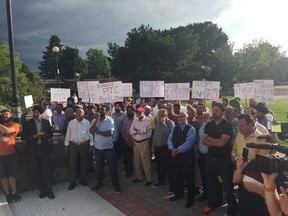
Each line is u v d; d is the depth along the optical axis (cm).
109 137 724
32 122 708
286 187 261
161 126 720
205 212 588
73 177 763
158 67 4903
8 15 814
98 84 889
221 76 5509
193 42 5112
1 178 693
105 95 886
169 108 829
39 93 3378
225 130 557
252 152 368
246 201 344
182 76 4844
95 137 736
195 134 632
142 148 761
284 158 264
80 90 1095
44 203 679
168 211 613
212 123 576
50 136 725
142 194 708
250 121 509
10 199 693
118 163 995
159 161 753
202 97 1023
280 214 264
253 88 1023
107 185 777
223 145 553
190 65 5066
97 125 729
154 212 611
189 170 623
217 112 562
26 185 755
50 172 732
